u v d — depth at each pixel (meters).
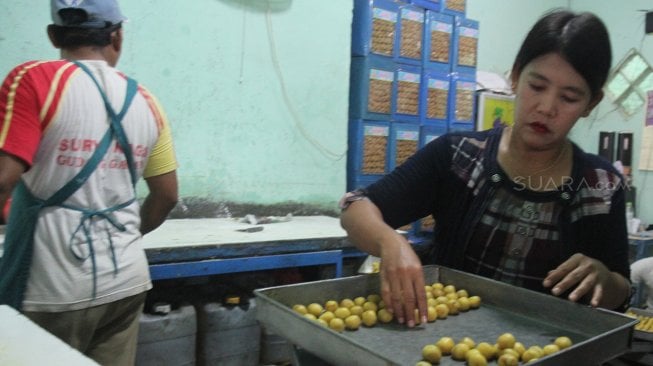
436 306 0.96
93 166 1.17
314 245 2.05
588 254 0.97
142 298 1.33
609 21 3.93
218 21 2.34
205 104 2.36
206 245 1.79
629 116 3.82
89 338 1.24
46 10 1.99
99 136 1.18
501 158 0.98
